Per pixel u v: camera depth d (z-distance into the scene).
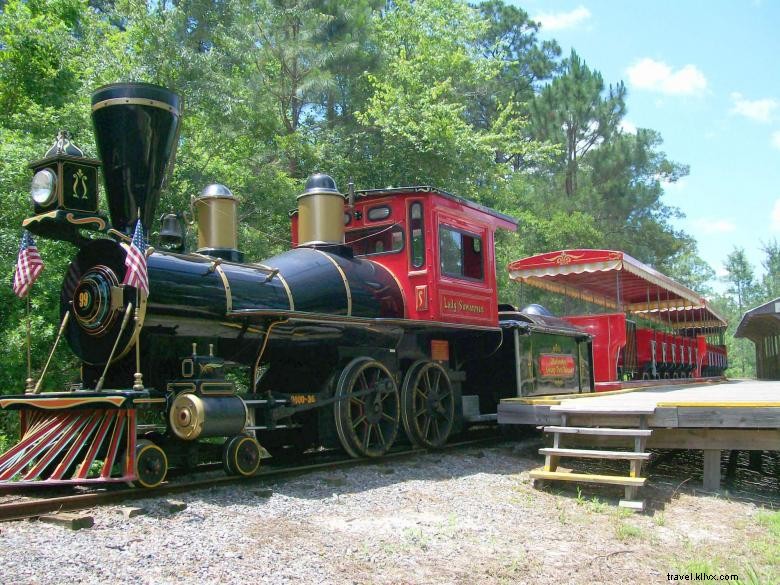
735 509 6.61
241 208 17.56
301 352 8.08
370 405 8.24
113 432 6.10
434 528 5.41
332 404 7.95
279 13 21.09
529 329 10.79
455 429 9.67
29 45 13.96
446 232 9.48
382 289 8.77
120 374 6.84
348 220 9.70
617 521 5.98
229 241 8.19
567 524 5.80
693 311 24.14
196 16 18.23
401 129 20.77
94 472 6.94
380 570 4.41
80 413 6.35
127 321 6.36
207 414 6.20
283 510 5.72
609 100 38.34
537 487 7.16
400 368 9.38
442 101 22.22
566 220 31.56
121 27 21.91
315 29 21.56
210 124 16.67
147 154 7.05
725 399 9.16
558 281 16.19
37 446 6.18
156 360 6.78
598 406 7.78
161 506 5.55
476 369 11.03
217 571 4.19
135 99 6.95
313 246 8.70
